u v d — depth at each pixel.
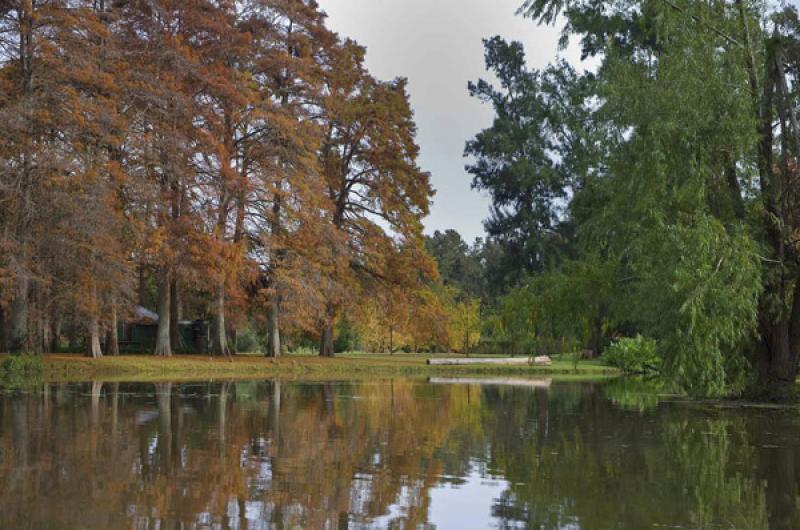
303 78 44.06
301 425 16.23
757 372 22.41
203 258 38.53
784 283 21.50
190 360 39.59
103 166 33.84
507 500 9.38
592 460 12.21
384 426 16.28
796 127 21.02
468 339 56.09
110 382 30.03
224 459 11.89
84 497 9.20
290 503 9.07
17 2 33.12
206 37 42.00
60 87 32.88
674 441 14.30
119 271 34.00
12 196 31.56
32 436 14.12
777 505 9.22
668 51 20.56
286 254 43.44
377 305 49.56
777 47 21.11
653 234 19.53
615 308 23.05
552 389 28.80
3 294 31.95
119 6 39.41
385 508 8.91
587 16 22.62
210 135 38.50
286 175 41.72
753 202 21.47
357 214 49.59
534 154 60.97
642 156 19.69
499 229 63.50
